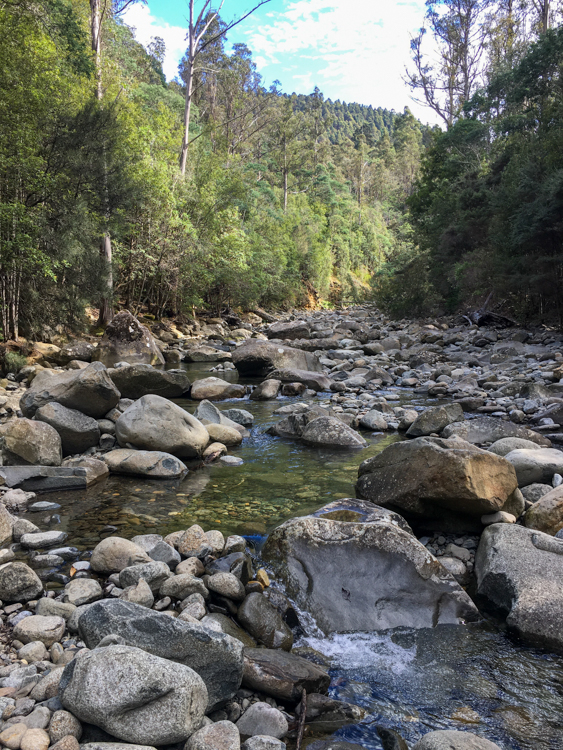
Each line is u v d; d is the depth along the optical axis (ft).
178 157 90.58
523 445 20.74
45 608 11.07
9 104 42.24
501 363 44.68
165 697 7.61
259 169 178.40
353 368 47.88
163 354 55.06
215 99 176.96
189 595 11.76
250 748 7.82
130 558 13.03
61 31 65.10
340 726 8.83
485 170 94.02
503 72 98.07
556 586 11.55
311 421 26.27
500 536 13.50
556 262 58.70
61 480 19.47
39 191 44.96
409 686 9.84
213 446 23.63
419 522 15.88
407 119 327.88
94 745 7.25
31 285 48.52
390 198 312.29
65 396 24.16
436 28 116.16
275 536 13.52
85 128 48.29
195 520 16.55
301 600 12.19
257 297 109.70
